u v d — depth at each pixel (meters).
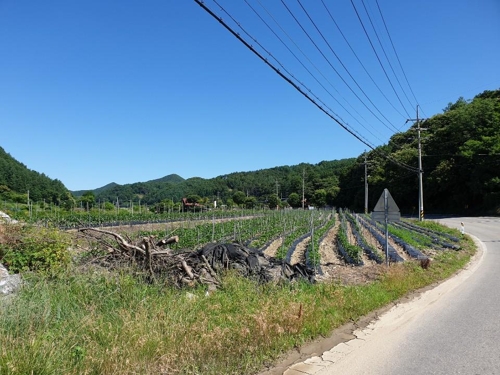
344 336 7.06
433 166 65.12
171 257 9.14
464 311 8.98
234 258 10.32
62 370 4.09
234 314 6.48
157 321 5.54
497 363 5.77
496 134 54.44
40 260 7.77
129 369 4.44
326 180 112.25
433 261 16.00
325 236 29.78
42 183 51.78
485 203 55.16
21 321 4.95
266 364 5.56
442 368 5.60
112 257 8.77
